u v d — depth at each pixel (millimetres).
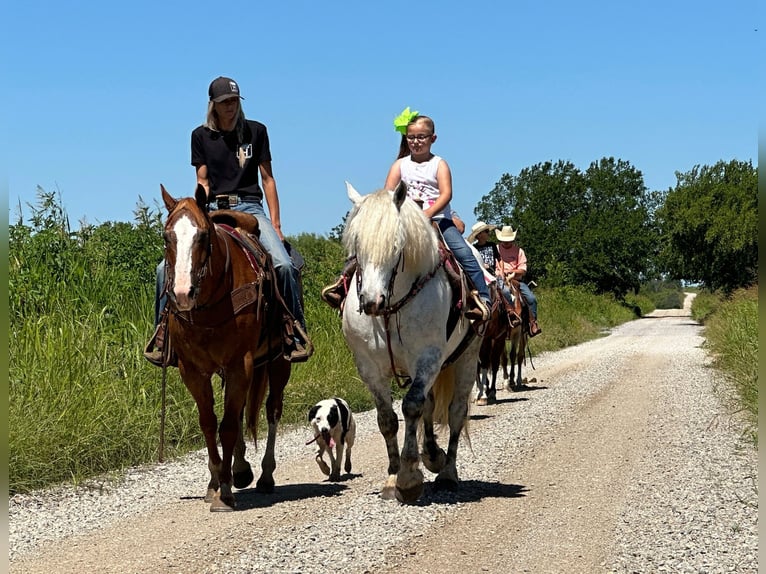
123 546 5918
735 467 8516
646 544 5852
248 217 7746
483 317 7320
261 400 7891
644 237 78625
